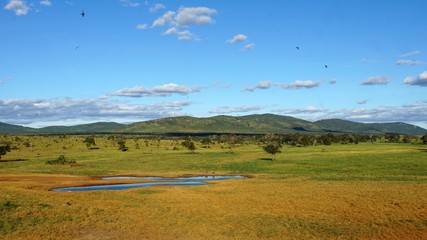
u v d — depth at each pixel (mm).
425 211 44750
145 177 89250
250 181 75562
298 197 55469
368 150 151375
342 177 78312
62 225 39281
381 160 107750
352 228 39781
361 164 100375
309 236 37562
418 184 64062
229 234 38250
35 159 124250
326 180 74062
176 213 46375
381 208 47031
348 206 48812
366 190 58844
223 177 88812
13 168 101062
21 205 45281
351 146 191250
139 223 41500
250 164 109562
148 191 63281
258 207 49750
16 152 154750
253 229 39844
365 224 40969
